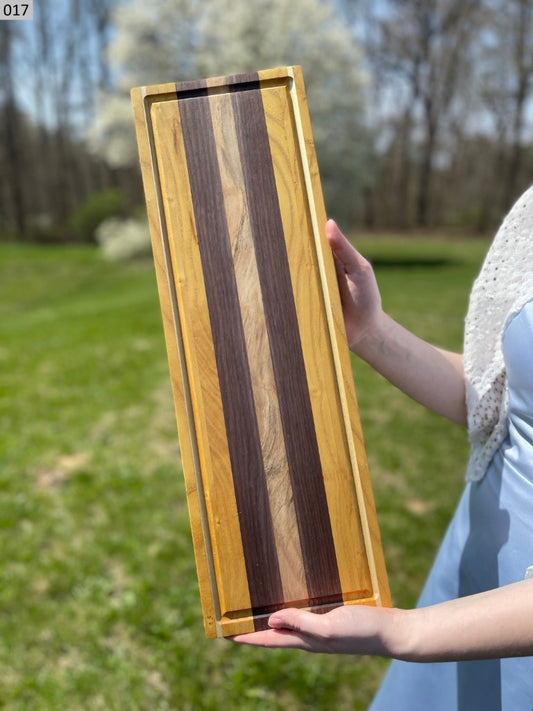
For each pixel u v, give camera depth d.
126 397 5.78
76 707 2.38
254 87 0.99
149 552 3.34
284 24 18.28
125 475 4.18
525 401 0.96
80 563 3.21
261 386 0.97
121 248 19.81
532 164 29.56
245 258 0.98
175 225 0.97
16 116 32.59
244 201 0.98
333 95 18.58
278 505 0.96
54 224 33.56
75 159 34.09
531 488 0.96
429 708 1.18
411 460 4.72
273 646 0.86
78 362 7.09
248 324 0.97
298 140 0.99
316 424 0.97
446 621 0.77
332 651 0.81
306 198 0.99
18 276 18.20
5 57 31.05
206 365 0.97
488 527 1.05
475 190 31.98
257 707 2.38
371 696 2.45
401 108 30.38
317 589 0.96
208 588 0.95
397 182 32.28
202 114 0.99
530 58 27.22
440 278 15.21
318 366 0.98
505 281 1.03
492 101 28.66
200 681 2.48
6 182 33.72
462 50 28.19
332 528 0.97
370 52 29.27
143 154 0.98
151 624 2.79
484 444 1.12
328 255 0.97
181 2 18.75
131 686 2.46
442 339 8.61
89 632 2.74
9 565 3.20
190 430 0.96
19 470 4.24
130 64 19.44
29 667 2.56
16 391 6.01
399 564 3.35
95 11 30.92
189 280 0.97
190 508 0.96
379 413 5.67
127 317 9.96
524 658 1.00
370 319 1.13
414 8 28.11
